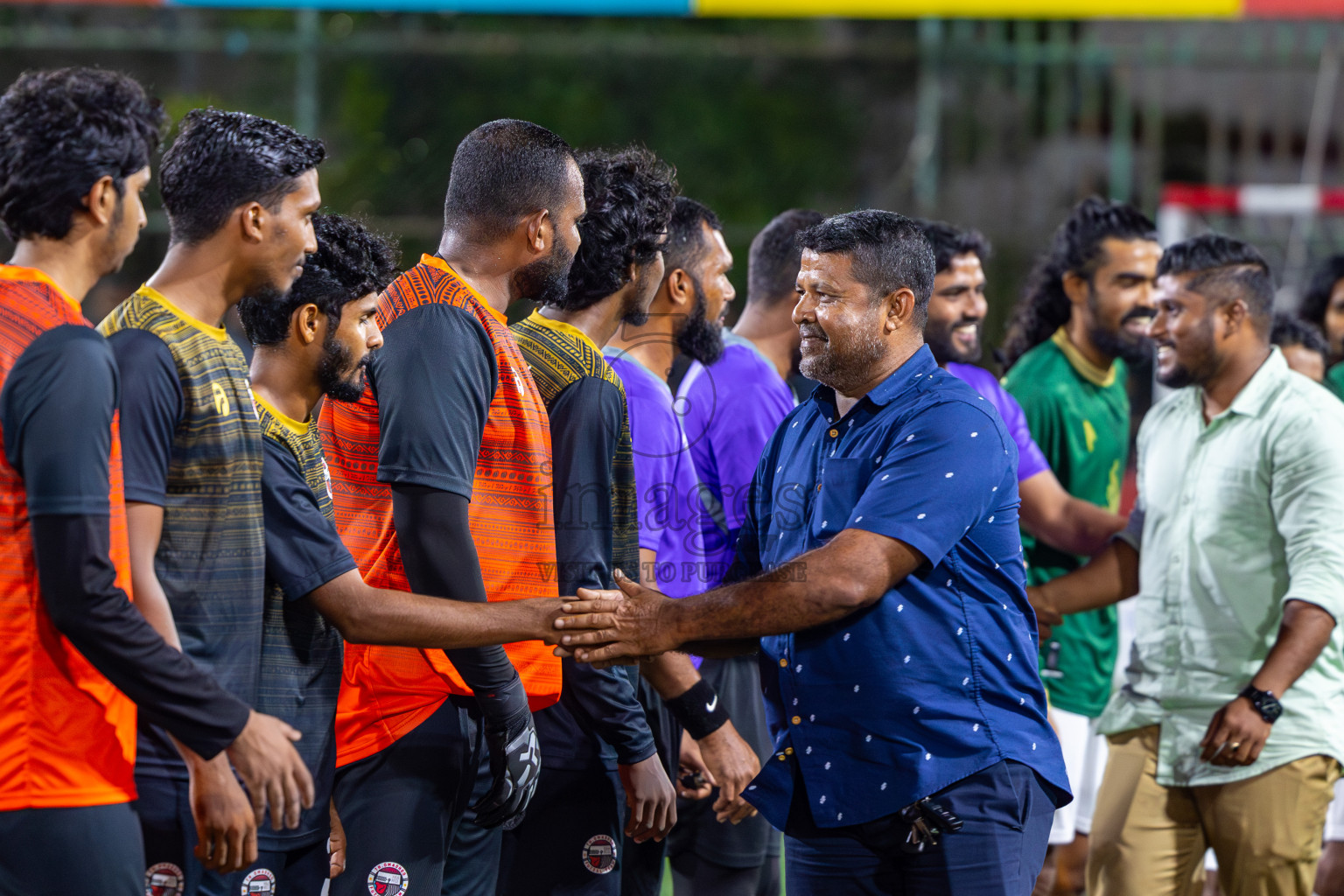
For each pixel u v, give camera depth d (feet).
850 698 19.21
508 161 20.06
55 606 14.62
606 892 22.56
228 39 75.31
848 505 19.74
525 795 19.97
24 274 15.12
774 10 66.03
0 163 15.21
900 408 19.65
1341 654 26.78
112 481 15.40
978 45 76.69
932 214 79.36
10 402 14.66
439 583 18.66
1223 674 26.81
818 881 19.83
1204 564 27.12
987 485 19.11
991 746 19.06
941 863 18.83
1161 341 28.37
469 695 20.40
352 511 20.36
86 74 15.65
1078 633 32.71
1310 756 25.96
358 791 20.01
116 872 15.64
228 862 16.26
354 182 88.17
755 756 23.32
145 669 14.97
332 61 92.48
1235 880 26.61
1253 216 76.02
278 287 17.17
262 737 15.89
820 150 107.45
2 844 15.10
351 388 18.80
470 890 21.91
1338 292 45.78
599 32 107.24
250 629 17.01
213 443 16.57
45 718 15.19
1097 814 28.60
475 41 76.18
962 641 19.19
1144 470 29.12
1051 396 33.73
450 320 19.27
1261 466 26.63
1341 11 64.85
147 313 16.47
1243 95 89.20
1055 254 34.94
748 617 18.84
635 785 21.72
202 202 16.58
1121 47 76.74
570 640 19.24
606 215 21.74
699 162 106.63
